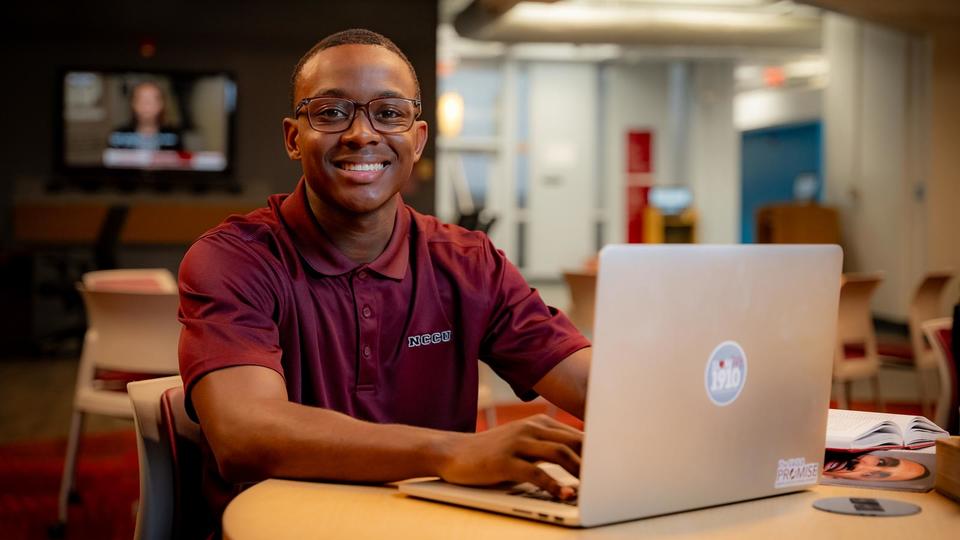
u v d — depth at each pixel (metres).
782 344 1.23
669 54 15.41
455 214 17.05
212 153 11.02
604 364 1.06
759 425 1.22
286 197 1.71
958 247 10.71
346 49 1.56
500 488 1.22
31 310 10.08
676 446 1.14
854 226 12.16
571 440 1.18
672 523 1.13
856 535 1.10
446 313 1.69
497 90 17.22
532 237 17.31
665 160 17.55
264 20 11.06
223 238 1.56
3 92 10.64
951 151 10.66
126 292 3.56
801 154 18.69
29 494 4.39
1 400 7.10
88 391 3.78
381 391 1.62
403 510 1.16
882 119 11.61
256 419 1.32
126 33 10.83
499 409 6.13
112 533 3.81
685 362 1.13
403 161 1.58
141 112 10.88
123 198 10.94
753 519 1.16
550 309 1.78
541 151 17.23
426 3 11.28
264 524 1.10
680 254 1.11
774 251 1.20
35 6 10.62
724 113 17.16
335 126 1.55
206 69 10.99
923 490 1.30
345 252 1.60
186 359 1.42
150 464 1.51
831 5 10.16
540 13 12.04
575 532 1.08
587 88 17.30
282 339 1.56
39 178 10.76
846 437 1.45
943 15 10.38
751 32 12.57
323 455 1.28
